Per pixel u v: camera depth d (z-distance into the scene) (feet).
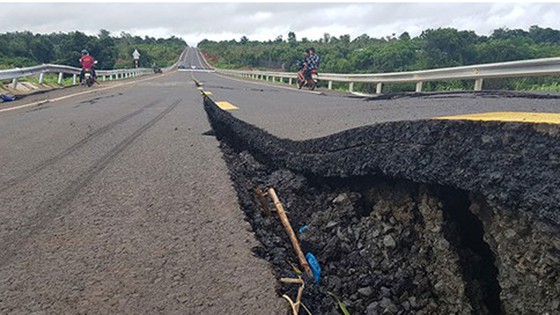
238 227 9.02
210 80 90.12
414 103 22.29
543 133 8.33
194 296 6.63
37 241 8.36
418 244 10.43
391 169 11.28
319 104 28.66
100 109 29.01
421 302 9.51
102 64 168.35
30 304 6.41
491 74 29.32
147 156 14.89
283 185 13.94
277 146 15.78
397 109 19.94
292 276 7.93
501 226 8.60
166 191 11.20
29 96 41.63
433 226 10.08
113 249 8.04
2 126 21.76
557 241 7.51
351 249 10.84
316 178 14.06
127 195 10.91
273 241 9.59
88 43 166.40
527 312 7.95
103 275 7.17
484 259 10.06
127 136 18.60
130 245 8.19
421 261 10.11
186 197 10.74
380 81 43.80
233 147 20.10
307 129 16.57
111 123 22.30
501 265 8.57
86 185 11.72
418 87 38.01
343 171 12.75
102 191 11.22
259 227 10.12
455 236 10.05
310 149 14.02
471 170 9.39
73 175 12.66
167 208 10.02
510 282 8.30
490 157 9.10
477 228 10.36
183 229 8.90
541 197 7.93
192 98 38.47
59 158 14.73
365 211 12.19
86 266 7.45
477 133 9.47
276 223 11.30
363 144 12.17
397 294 9.58
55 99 37.73
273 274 7.34
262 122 19.36
